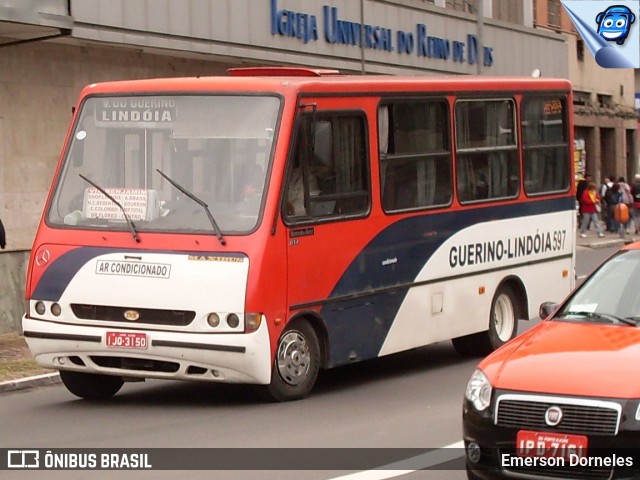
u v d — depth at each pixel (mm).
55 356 13930
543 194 18641
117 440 11867
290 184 13719
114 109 14281
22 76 26172
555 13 53094
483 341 17609
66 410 13883
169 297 13312
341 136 14609
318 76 15156
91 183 14125
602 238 47719
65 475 10266
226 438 11891
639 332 9516
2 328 19516
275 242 13383
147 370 13570
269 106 13742
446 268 16438
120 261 13602
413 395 14609
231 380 13320
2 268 19594
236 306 13125
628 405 8320
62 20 23922
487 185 17406
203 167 13719
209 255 13312
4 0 22453
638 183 50438
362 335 14891
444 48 40375
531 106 18500
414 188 15859
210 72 32250
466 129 16984
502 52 44531
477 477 9031
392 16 37500
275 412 13391
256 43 31375
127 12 26906
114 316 13602
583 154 57969
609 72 59844
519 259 18078
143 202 13789
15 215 26141
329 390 15000
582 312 10344
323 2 34125
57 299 13859
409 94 15797
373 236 15008
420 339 15961
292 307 13672
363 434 12031
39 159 26656
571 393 8500
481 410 8875
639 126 63688
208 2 29578
